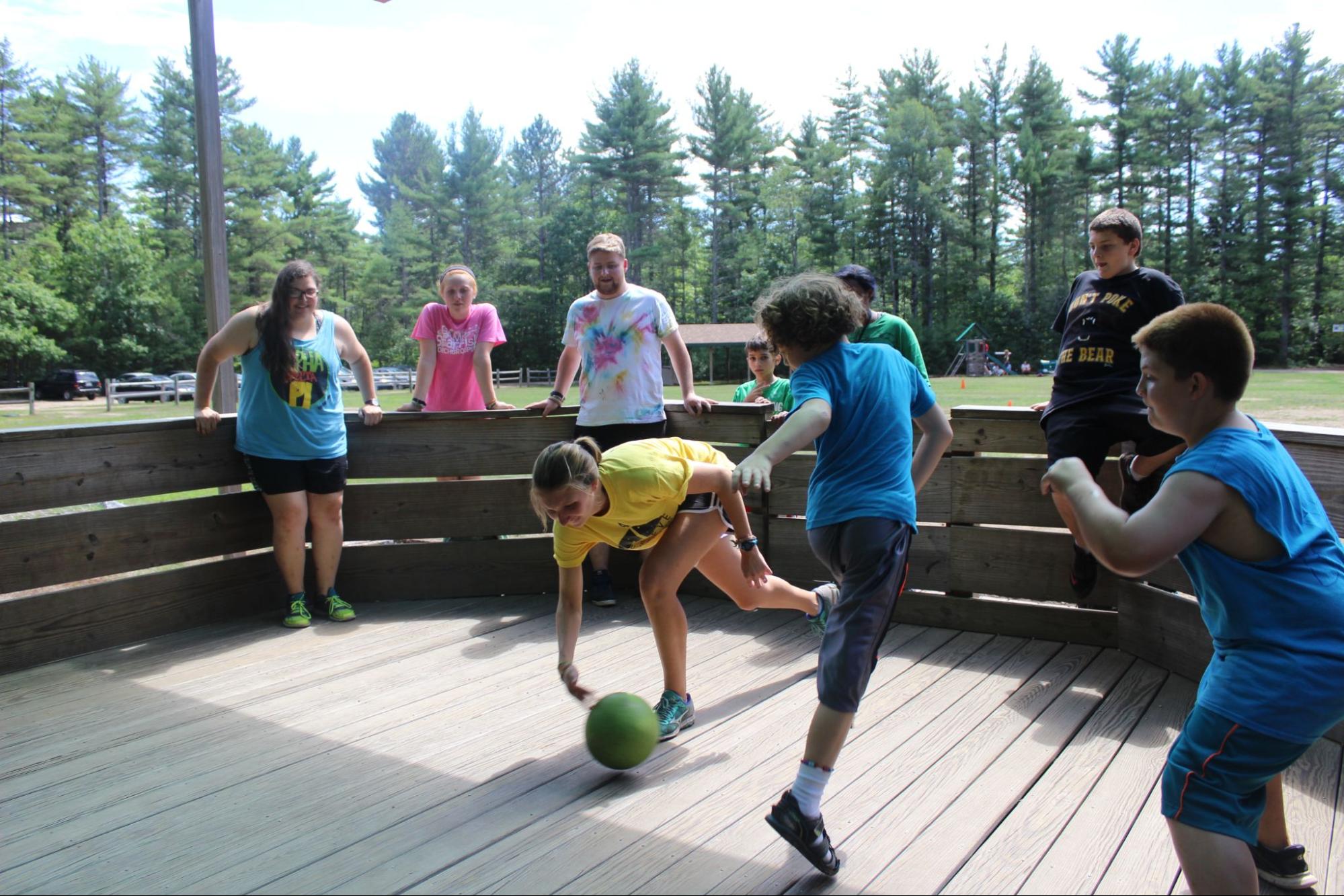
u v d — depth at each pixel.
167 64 58.59
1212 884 1.80
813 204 64.62
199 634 4.31
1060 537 4.03
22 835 2.50
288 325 4.18
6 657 3.80
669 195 67.25
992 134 63.03
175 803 2.68
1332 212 53.59
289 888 2.24
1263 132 54.53
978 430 4.18
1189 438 1.94
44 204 56.50
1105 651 3.93
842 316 2.47
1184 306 1.89
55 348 47.88
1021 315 60.59
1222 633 1.87
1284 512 1.78
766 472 2.14
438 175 74.62
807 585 4.63
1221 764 1.81
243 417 4.31
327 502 4.45
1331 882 2.20
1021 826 2.49
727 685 3.60
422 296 67.62
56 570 3.95
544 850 2.40
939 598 4.31
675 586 3.04
